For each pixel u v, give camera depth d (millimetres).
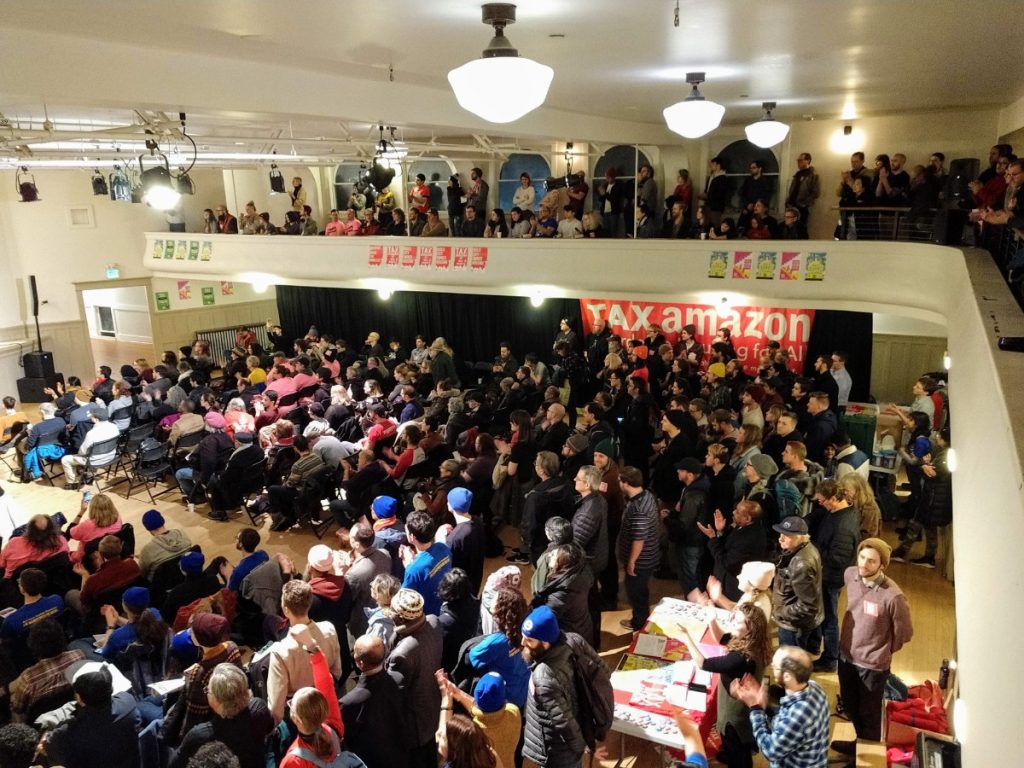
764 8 4164
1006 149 7148
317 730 3178
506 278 12062
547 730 3486
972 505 2986
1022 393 2512
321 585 4785
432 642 3990
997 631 1970
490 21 4102
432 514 6543
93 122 9211
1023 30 4781
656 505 5742
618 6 4062
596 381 11734
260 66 6066
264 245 14461
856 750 4543
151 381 11906
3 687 4441
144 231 16453
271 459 8719
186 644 4172
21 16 4180
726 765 4211
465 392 10680
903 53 5734
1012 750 1480
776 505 5969
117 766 3543
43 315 15477
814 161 12344
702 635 4828
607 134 11234
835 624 5387
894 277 9070
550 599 4715
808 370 12031
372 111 7199
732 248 10320
